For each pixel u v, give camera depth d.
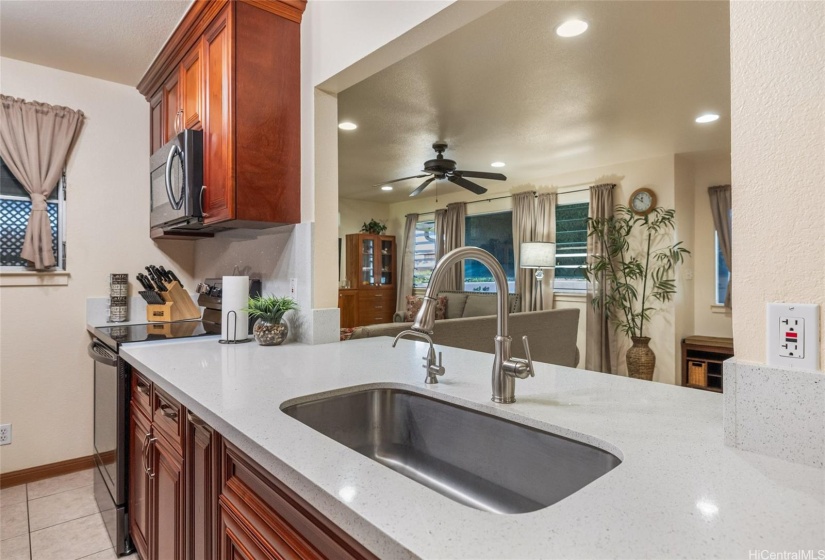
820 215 0.69
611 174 4.95
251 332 2.14
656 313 4.58
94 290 2.74
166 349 1.83
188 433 1.26
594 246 4.97
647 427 0.90
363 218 7.57
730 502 0.60
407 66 2.63
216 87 1.91
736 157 0.77
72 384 2.68
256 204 1.87
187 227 2.43
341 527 0.61
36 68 2.55
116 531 1.92
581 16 2.13
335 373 1.40
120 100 2.83
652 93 3.02
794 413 0.72
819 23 0.69
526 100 3.14
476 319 3.57
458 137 3.97
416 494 0.63
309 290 1.94
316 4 1.89
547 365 1.50
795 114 0.71
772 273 0.74
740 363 0.77
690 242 4.71
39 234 2.51
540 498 0.93
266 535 0.85
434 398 1.19
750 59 0.75
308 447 0.81
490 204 6.31
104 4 2.00
